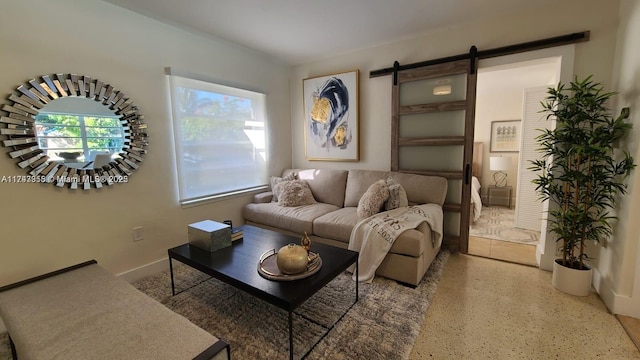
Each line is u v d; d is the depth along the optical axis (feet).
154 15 7.95
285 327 5.83
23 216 6.18
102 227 7.43
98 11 7.06
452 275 8.05
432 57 9.57
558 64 7.85
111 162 7.48
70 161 6.77
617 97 6.70
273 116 12.55
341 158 12.01
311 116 12.66
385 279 7.75
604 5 7.04
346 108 11.57
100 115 7.22
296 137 13.53
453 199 9.75
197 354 3.51
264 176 12.34
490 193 18.10
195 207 9.67
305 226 9.23
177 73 8.68
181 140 9.11
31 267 6.35
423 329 5.72
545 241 8.29
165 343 3.70
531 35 7.99
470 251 9.87
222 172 10.53
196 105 9.50
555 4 7.61
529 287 7.34
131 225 8.00
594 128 7.25
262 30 9.07
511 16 8.20
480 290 7.21
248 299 6.94
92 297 4.86
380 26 8.89
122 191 7.76
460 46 9.05
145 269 8.31
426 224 7.82
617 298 6.01
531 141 11.87
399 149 10.53
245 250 6.81
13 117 5.91
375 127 11.10
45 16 6.23
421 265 7.41
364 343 5.32
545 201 8.52
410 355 5.02
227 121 10.60
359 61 11.14
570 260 7.13
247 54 11.16
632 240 5.78
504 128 17.79
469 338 5.44
